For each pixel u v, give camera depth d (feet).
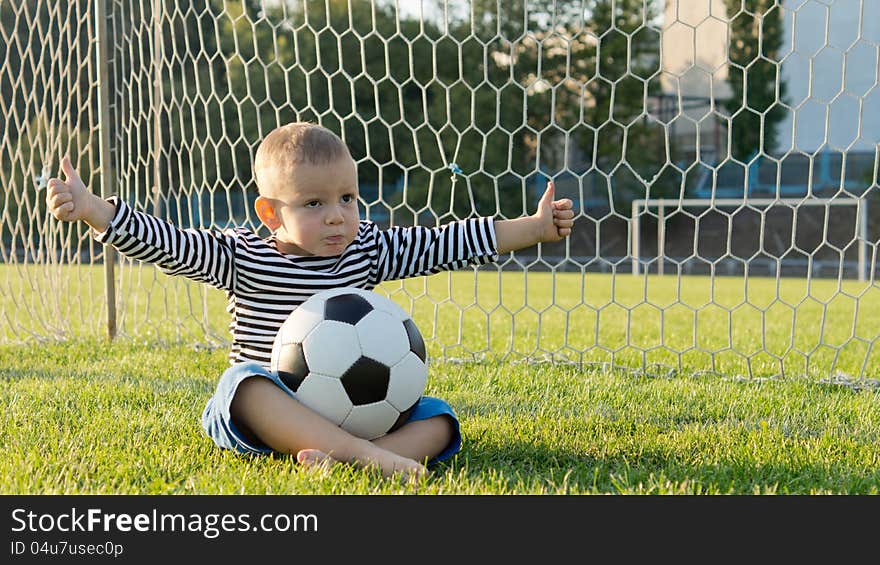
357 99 115.44
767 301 54.29
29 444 13.87
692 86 129.18
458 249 14.37
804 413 17.63
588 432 15.46
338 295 13.04
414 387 13.00
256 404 12.39
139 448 13.66
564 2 121.60
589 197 132.57
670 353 26.68
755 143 128.26
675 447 14.38
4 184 28.50
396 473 11.98
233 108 101.65
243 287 13.75
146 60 60.29
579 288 66.33
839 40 125.70
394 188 120.98
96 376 20.88
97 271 61.05
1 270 53.78
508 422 16.12
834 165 128.26
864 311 46.44
